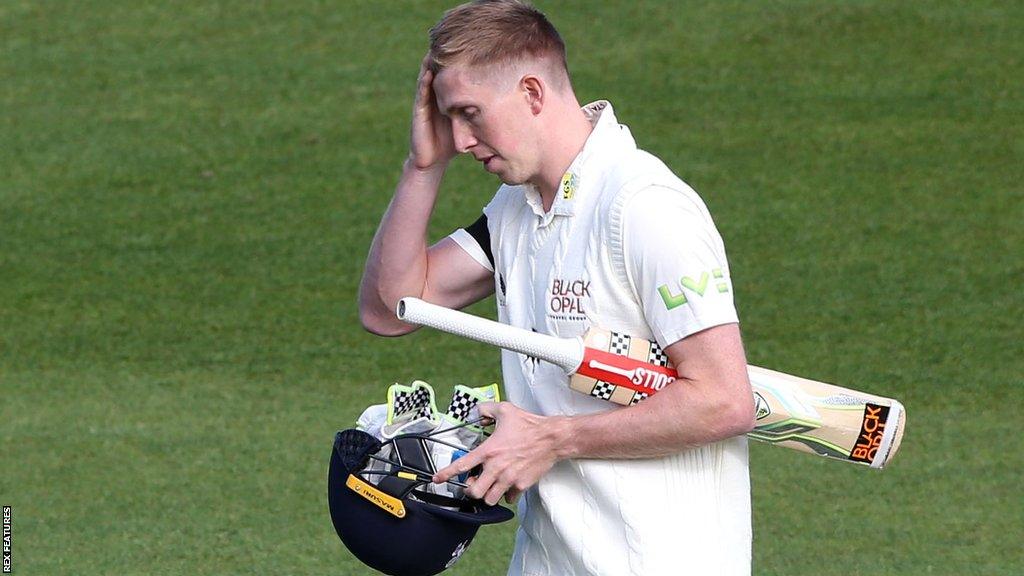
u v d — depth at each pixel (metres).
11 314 29.42
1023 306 28.97
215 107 40.34
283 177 36.31
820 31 43.31
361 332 28.47
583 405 10.29
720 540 10.27
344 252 32.38
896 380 25.98
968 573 18.67
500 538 19.89
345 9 46.12
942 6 44.50
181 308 29.70
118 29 45.34
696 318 9.57
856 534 19.91
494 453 9.91
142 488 21.39
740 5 45.03
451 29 10.04
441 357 27.31
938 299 29.33
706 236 9.74
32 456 22.69
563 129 10.19
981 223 32.81
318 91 41.09
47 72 42.66
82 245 32.91
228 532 19.80
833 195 34.41
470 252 11.45
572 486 10.30
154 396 25.48
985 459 22.69
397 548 10.28
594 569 10.21
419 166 11.20
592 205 10.04
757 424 10.71
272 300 30.02
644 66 41.78
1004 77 40.38
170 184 36.09
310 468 22.20
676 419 9.64
